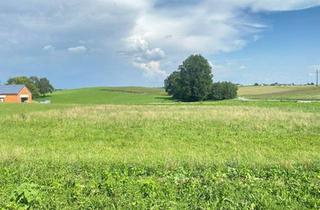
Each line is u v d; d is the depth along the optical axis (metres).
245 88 158.88
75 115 36.94
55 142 25.34
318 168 13.04
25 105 59.78
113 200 9.34
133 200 9.26
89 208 8.95
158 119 34.31
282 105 63.50
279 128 29.67
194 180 11.35
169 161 14.26
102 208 8.95
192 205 9.11
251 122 32.03
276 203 9.33
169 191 10.05
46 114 37.72
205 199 9.67
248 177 11.86
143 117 35.47
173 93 120.12
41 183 11.31
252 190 10.26
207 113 38.38
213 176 11.73
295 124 30.75
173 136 27.33
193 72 115.75
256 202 9.30
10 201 9.14
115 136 27.53
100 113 39.03
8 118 35.19
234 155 19.31
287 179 11.74
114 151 21.09
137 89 154.00
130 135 27.80
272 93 133.00
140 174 12.70
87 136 27.70
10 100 100.62
